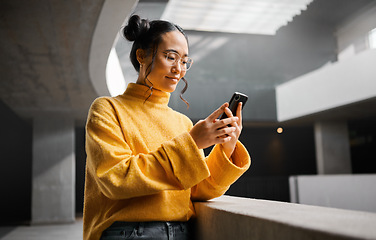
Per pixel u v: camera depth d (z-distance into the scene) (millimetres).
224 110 1045
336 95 10539
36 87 7906
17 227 9820
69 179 10664
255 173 15742
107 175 962
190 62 1260
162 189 969
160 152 994
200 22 9867
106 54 5828
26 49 5691
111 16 4422
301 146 16234
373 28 11625
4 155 14281
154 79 1201
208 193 1231
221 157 1165
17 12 4406
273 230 668
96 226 1071
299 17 12875
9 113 13336
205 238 1049
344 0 11578
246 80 12914
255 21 9875
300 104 11953
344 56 12602
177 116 1312
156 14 8812
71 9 4316
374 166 15672
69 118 10961
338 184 9711
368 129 15906
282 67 13195
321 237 542
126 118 1158
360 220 622
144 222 1059
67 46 5566
